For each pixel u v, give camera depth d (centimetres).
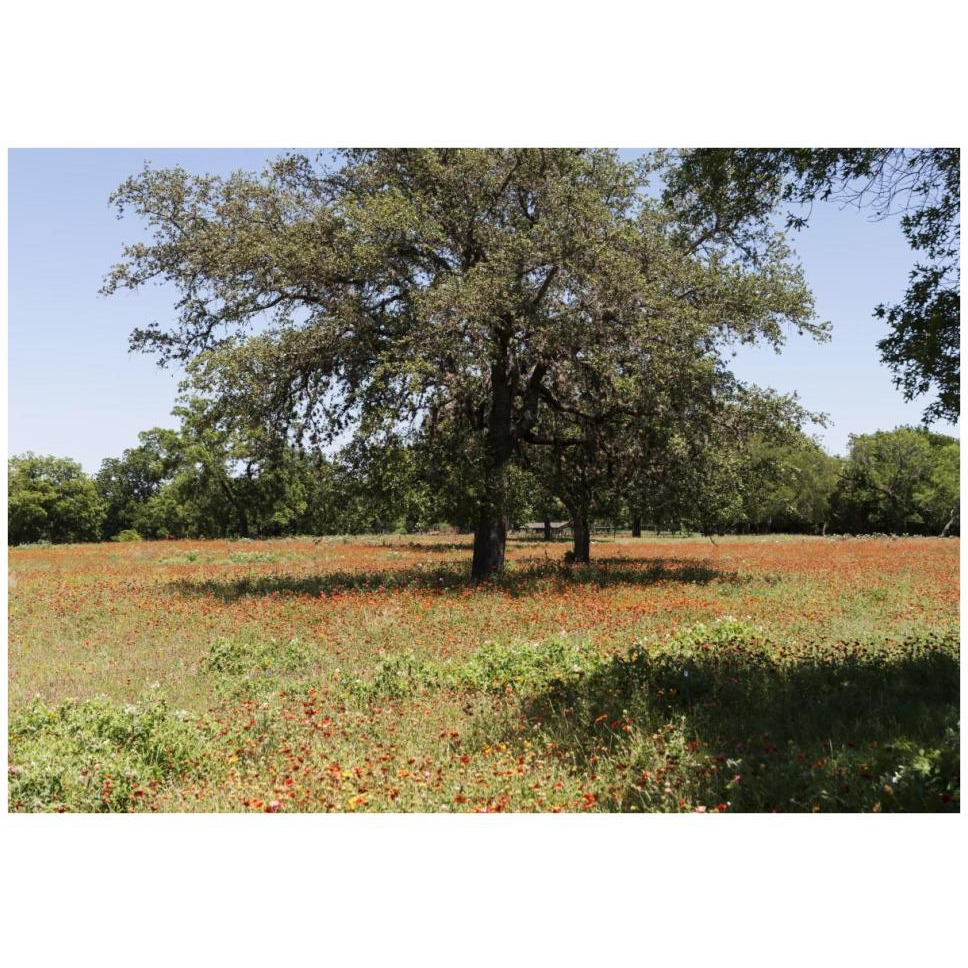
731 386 1948
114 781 557
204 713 735
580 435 2178
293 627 1231
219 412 1789
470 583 1795
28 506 8044
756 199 1037
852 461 7075
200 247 1819
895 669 832
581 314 1714
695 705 712
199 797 548
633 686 758
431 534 6388
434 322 1591
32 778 551
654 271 1805
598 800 528
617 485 2166
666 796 520
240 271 1775
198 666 966
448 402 1797
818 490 7012
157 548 4181
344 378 1773
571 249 1673
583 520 2308
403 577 2002
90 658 1031
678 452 2016
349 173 1930
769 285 1933
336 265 1700
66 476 8556
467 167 1783
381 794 524
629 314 1738
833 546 4081
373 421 1755
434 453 1781
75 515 8388
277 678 884
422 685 825
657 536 6488
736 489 2316
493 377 1944
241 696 808
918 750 546
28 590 1847
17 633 1221
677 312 1736
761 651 938
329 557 3297
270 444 1819
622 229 1722
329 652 1035
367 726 671
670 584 1827
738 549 3878
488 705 741
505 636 1129
